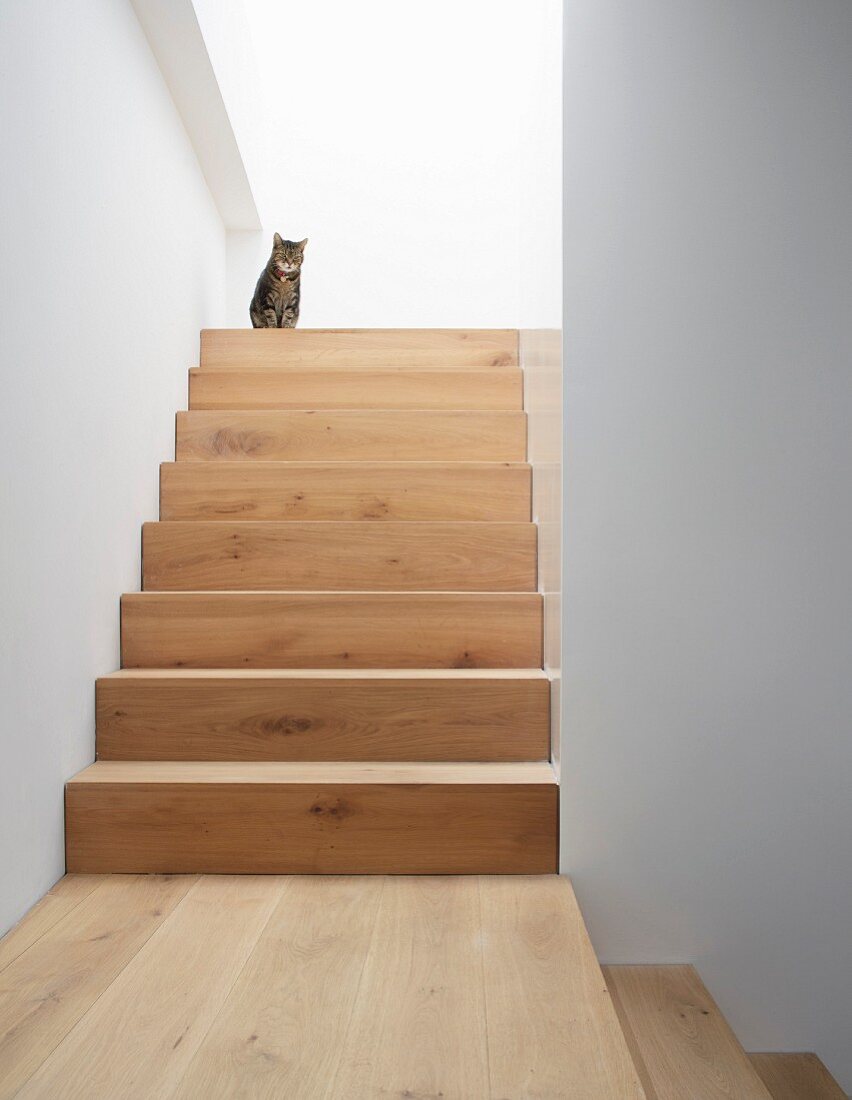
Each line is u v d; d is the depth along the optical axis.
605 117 1.94
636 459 1.92
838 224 1.94
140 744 2.07
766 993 1.92
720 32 1.95
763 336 1.93
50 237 1.81
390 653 2.28
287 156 4.32
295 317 3.89
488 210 4.33
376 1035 1.28
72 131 1.95
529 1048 1.25
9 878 1.61
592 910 1.90
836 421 1.93
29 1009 1.34
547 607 2.20
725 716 1.92
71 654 1.93
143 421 2.55
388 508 2.70
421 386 3.12
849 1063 1.92
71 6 1.95
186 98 2.95
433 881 1.84
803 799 1.92
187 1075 1.18
